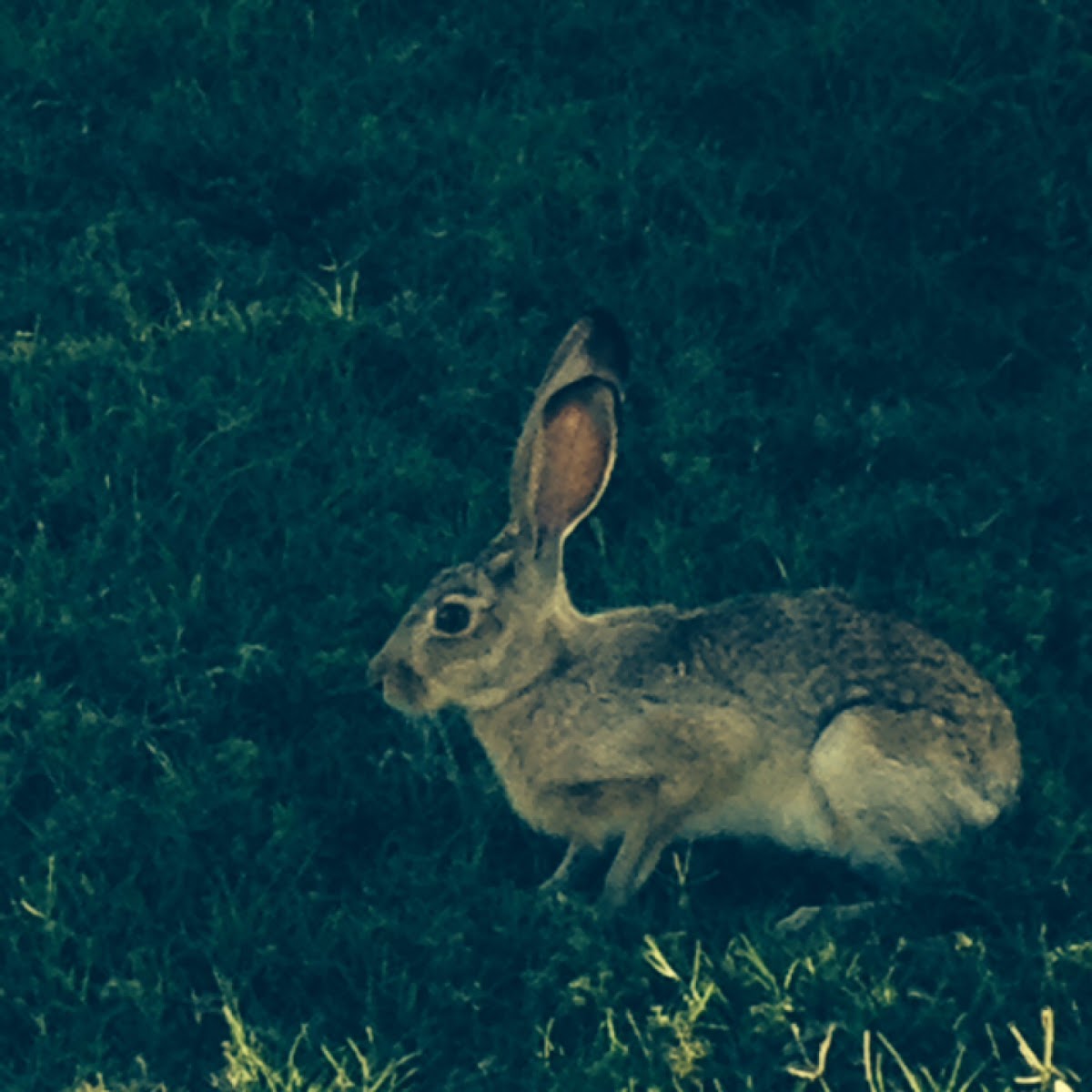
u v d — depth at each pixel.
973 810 6.32
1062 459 7.68
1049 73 8.99
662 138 8.91
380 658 6.35
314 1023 6.04
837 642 6.34
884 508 7.51
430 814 6.75
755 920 6.27
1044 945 6.05
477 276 8.45
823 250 8.52
